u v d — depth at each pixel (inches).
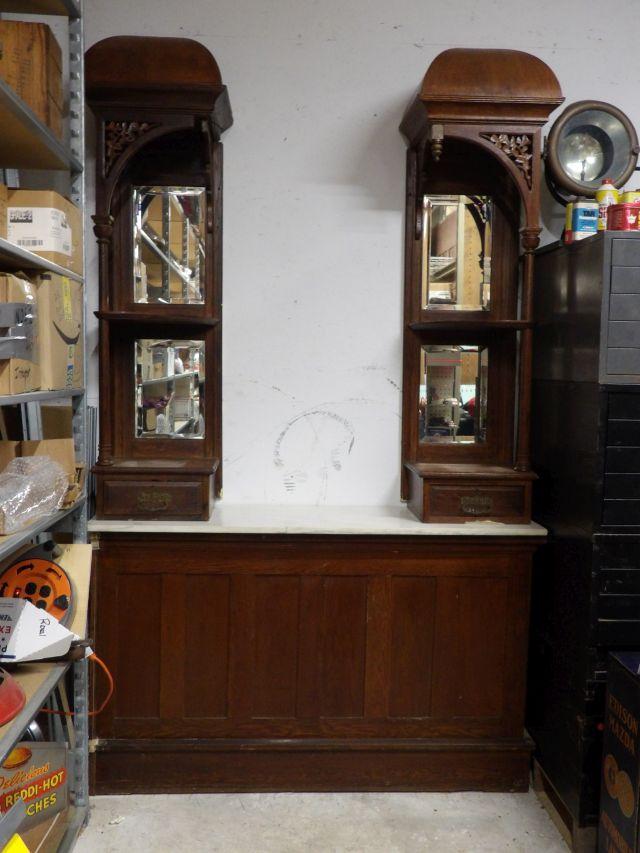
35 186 96.9
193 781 92.0
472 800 91.9
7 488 67.1
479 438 101.7
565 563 86.2
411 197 98.1
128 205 96.8
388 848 82.4
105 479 90.6
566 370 86.6
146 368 98.7
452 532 89.0
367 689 92.3
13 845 57.6
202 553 89.8
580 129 95.4
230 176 98.3
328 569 90.7
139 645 90.9
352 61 98.1
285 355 100.6
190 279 98.2
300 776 92.6
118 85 84.7
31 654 69.0
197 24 96.7
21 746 77.4
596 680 79.8
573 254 84.7
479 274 100.1
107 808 88.7
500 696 93.2
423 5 98.0
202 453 99.8
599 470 78.4
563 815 85.1
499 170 98.1
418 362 100.0
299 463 101.8
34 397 67.6
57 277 75.5
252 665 91.5
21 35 74.1
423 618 92.0
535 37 99.4
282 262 99.6
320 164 98.9
